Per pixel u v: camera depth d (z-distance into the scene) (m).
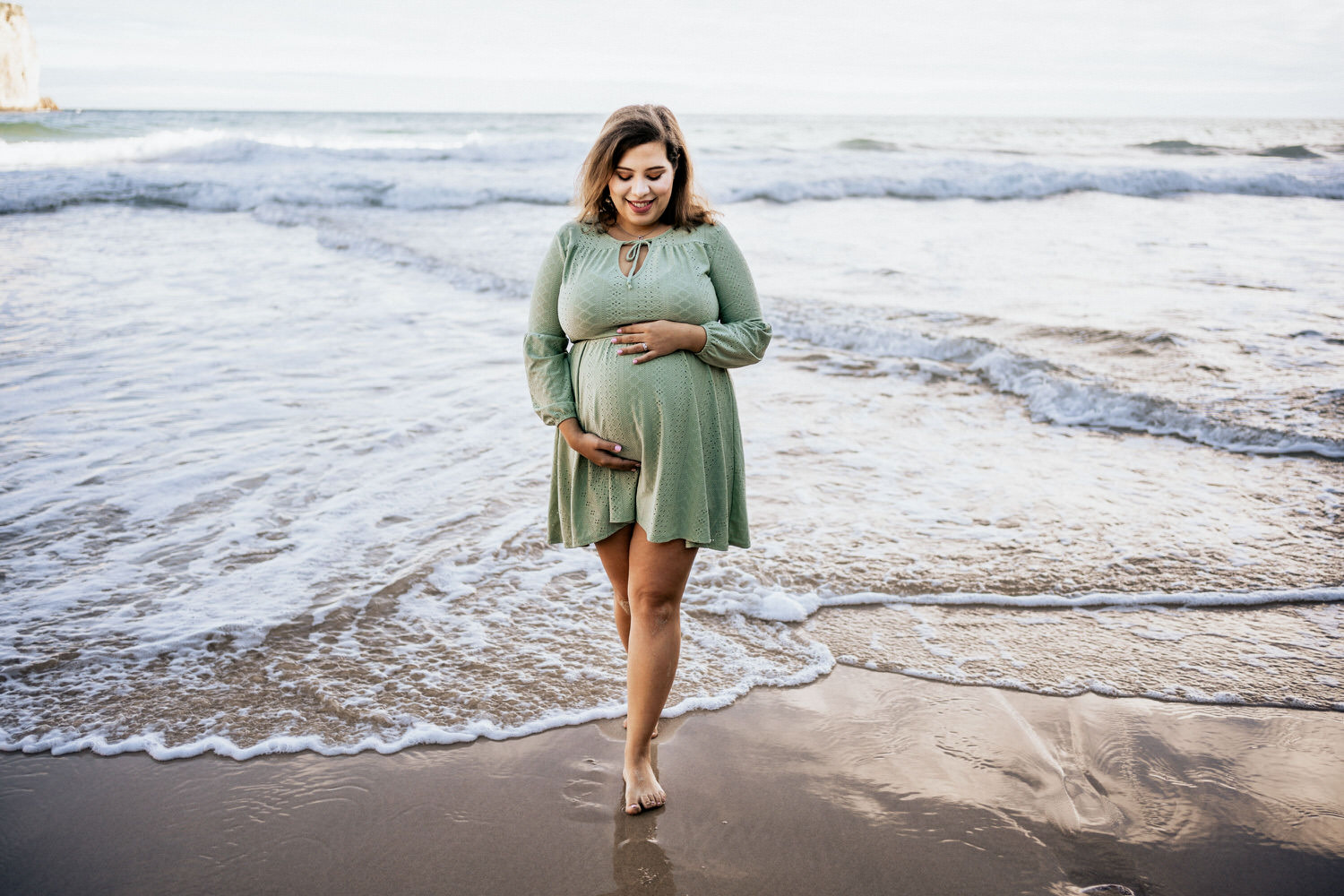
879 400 5.81
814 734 2.51
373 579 3.32
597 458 2.17
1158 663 2.88
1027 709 2.63
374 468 4.40
